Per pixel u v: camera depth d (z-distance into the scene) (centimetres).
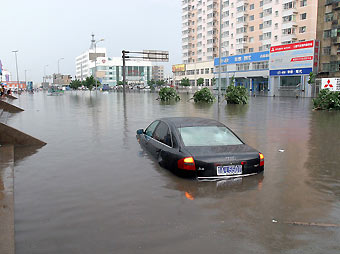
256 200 464
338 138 1030
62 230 363
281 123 1455
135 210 423
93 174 597
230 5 8150
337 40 4844
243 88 3156
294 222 390
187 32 10556
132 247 324
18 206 438
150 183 537
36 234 353
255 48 7375
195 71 9706
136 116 1769
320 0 5075
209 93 3397
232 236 351
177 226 375
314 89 4981
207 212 418
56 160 715
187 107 2578
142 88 10056
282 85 5816
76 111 2131
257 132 1167
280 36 6397
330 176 592
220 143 593
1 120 1421
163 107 2569
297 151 825
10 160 693
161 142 670
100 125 1356
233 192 496
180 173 553
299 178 577
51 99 4338
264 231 365
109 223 382
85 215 406
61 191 501
